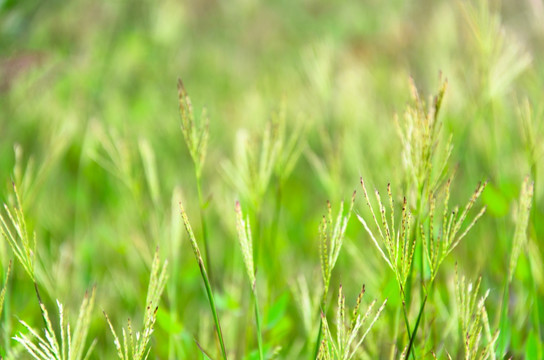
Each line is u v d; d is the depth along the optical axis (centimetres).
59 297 127
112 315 133
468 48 163
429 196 107
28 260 106
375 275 127
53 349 104
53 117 175
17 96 171
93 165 177
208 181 175
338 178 137
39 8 198
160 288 108
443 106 122
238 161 124
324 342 105
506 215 135
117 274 138
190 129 115
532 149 123
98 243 149
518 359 121
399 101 179
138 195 133
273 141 121
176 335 121
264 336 125
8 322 116
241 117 184
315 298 121
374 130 159
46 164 127
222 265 144
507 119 152
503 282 124
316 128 173
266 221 150
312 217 164
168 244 128
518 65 135
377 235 134
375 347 117
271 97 191
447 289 128
